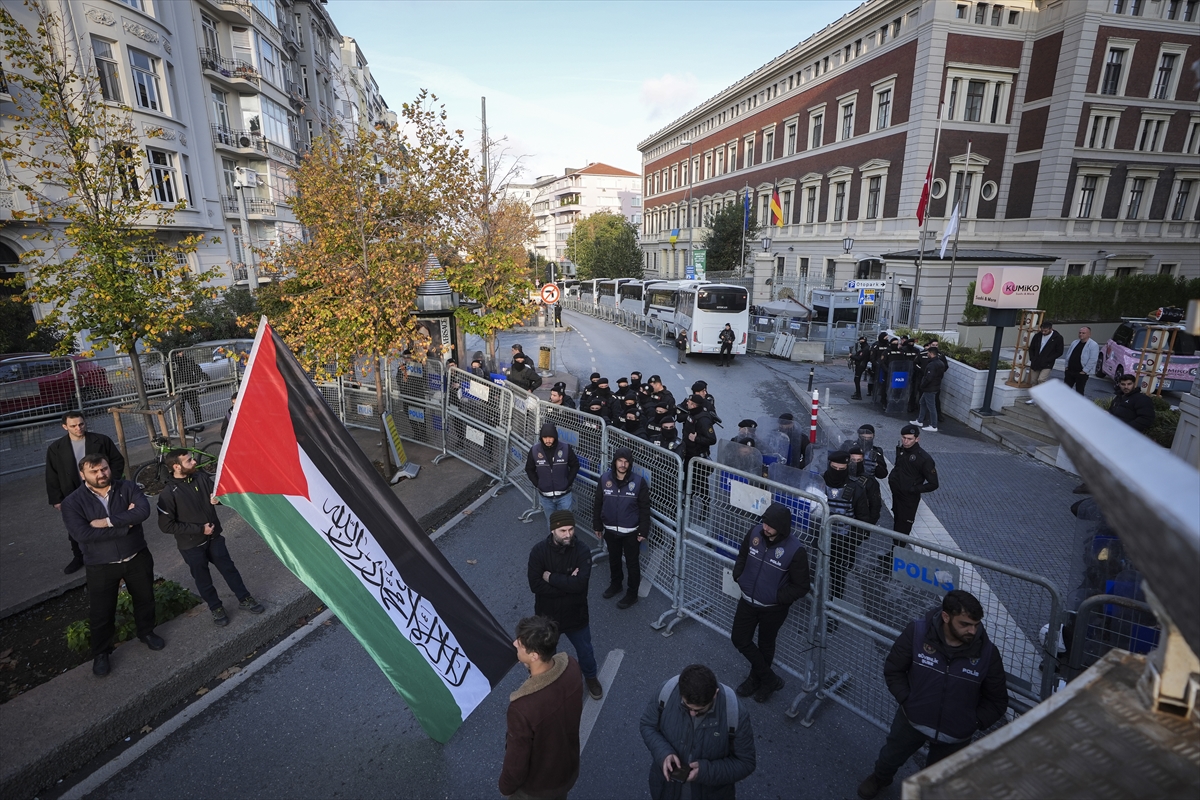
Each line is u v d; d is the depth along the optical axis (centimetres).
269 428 381
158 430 1161
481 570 702
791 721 474
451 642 448
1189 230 3083
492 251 1644
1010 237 2981
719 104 4969
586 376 2044
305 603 614
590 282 5225
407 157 1213
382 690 505
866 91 3244
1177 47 2820
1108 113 2830
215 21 2755
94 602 484
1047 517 861
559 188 11050
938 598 425
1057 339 1264
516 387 927
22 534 755
